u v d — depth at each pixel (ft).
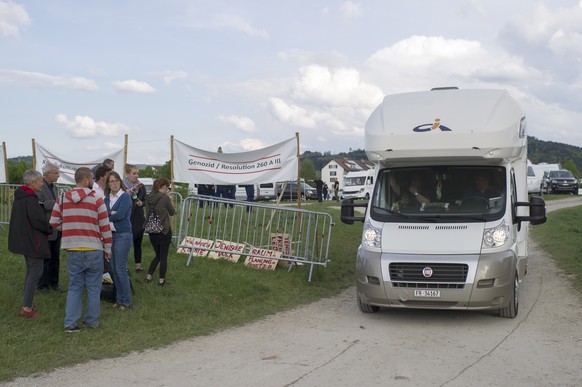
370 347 24.08
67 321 25.16
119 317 27.43
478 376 20.27
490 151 28.76
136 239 35.14
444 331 26.68
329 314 30.35
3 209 48.98
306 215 41.65
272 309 31.12
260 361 22.15
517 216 31.17
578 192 148.66
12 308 26.78
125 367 21.39
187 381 19.86
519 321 28.32
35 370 20.84
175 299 30.83
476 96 30.94
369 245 28.55
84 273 25.72
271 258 39.04
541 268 43.55
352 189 147.64
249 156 45.85
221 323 28.02
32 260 25.88
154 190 32.89
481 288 26.61
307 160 398.01
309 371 20.90
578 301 32.30
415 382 19.67
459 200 29.25
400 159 29.99
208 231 40.75
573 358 22.31
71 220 25.14
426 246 27.53
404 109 30.81
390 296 27.37
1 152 50.03
